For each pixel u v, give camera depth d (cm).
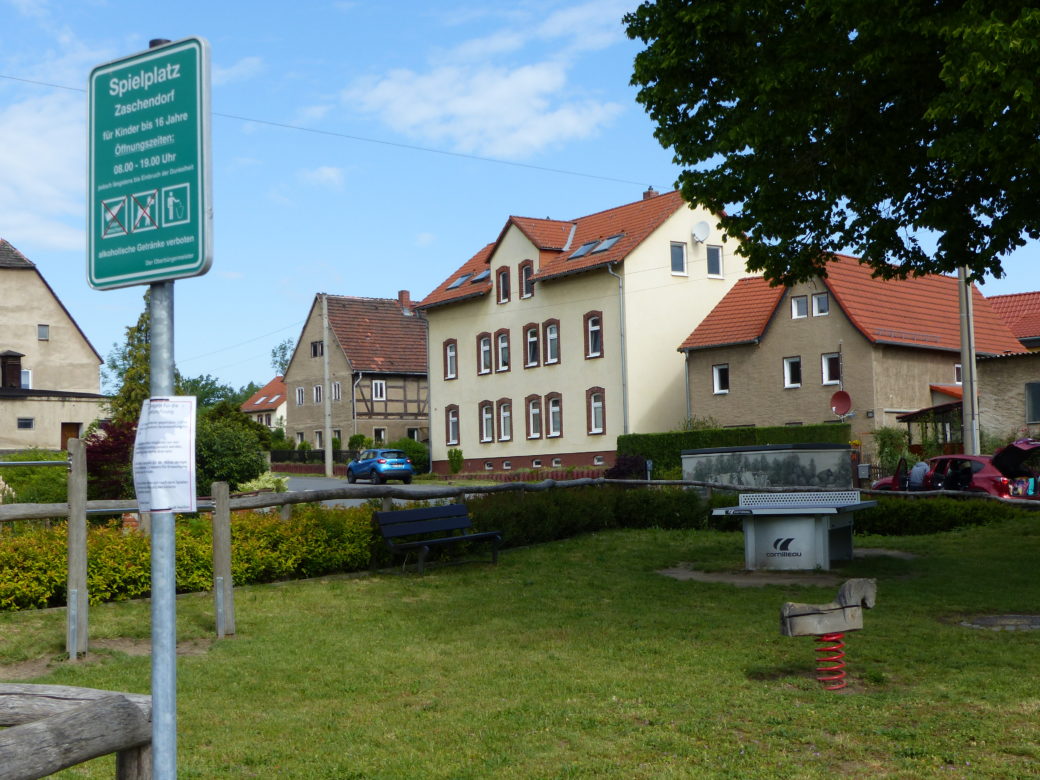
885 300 4294
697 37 1411
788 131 1375
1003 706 696
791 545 1450
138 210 287
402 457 5025
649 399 4716
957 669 820
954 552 1627
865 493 2089
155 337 280
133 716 301
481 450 5497
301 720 713
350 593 1257
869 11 1223
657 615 1091
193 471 268
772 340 4356
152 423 272
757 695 743
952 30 1166
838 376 4150
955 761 585
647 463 3844
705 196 1544
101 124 296
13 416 4884
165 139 283
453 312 5712
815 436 3816
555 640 973
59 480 2444
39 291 5606
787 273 1563
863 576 1380
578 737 651
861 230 1518
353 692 795
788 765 584
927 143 1402
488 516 1614
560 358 5006
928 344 4172
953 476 2453
